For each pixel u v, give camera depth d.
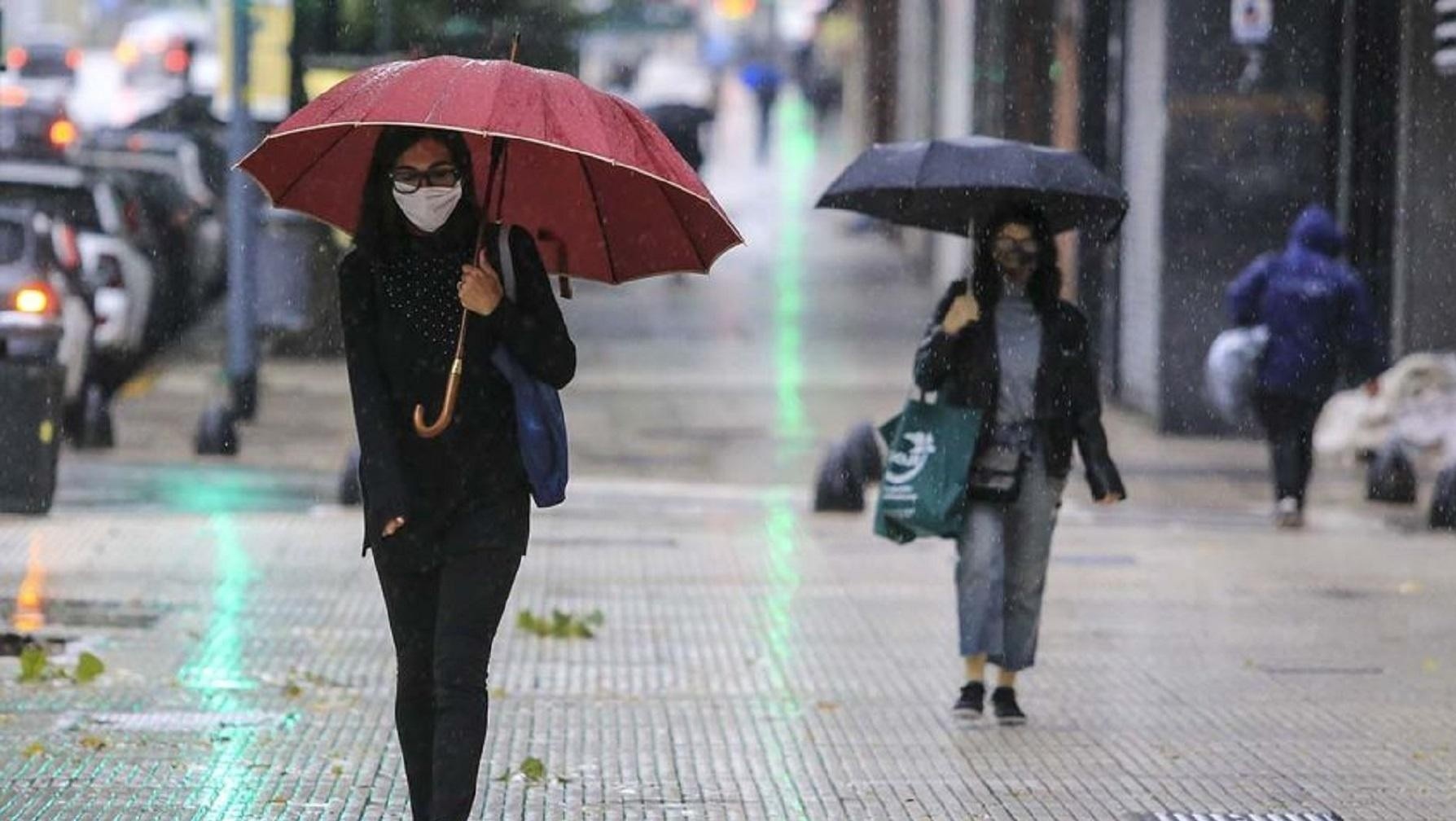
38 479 40.12
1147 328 68.38
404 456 19.25
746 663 32.06
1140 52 69.81
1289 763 26.14
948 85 104.44
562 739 26.83
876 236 125.88
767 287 104.00
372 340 19.33
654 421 65.94
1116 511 51.75
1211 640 34.56
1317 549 45.38
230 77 64.25
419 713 19.94
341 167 20.08
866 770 25.53
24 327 54.19
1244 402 50.81
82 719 27.12
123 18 192.50
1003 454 28.02
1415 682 31.42
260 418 64.44
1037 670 32.03
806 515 49.44
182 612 34.75
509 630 34.31
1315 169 65.38
